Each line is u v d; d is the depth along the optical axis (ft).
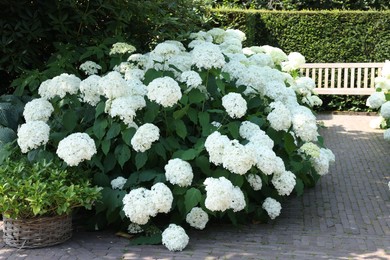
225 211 16.31
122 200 15.14
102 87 15.62
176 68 17.46
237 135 16.15
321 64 39.81
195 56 16.48
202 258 14.40
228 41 23.15
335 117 39.01
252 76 18.13
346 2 45.88
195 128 17.53
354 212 18.54
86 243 15.43
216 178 15.53
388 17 39.58
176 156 15.99
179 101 16.71
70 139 15.01
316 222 17.54
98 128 15.88
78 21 21.43
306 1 46.29
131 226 15.75
